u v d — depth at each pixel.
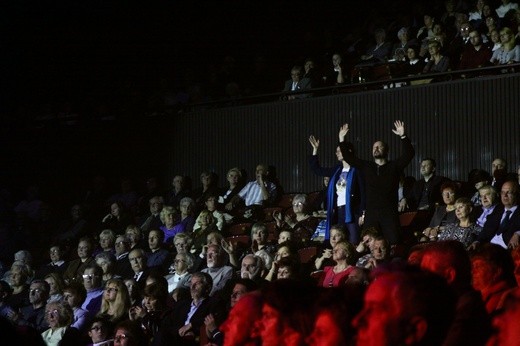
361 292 4.01
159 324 11.05
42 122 21.19
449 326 3.32
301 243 14.45
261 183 17.02
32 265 16.81
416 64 17.31
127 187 19.34
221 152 18.52
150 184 19.05
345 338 3.88
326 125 17.11
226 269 12.94
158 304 11.23
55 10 25.88
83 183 20.53
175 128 19.27
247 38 24.86
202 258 13.85
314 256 13.71
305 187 17.28
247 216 16.34
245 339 4.36
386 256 11.41
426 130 15.91
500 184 14.15
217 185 18.50
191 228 16.30
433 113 15.84
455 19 19.27
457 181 15.16
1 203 20.06
